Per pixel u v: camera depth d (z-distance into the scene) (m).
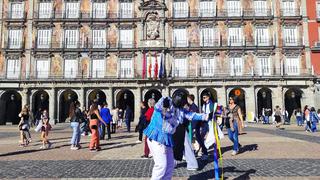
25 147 19.81
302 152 16.23
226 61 54.84
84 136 28.11
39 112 47.50
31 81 53.69
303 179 10.18
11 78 54.22
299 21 55.78
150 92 55.53
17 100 57.31
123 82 53.91
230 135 15.84
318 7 56.19
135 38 55.59
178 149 8.55
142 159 14.67
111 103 53.44
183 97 8.22
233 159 14.27
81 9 56.19
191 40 55.41
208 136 13.41
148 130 7.85
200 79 53.47
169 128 7.69
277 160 13.87
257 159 14.19
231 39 55.47
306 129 32.50
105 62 55.12
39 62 55.16
